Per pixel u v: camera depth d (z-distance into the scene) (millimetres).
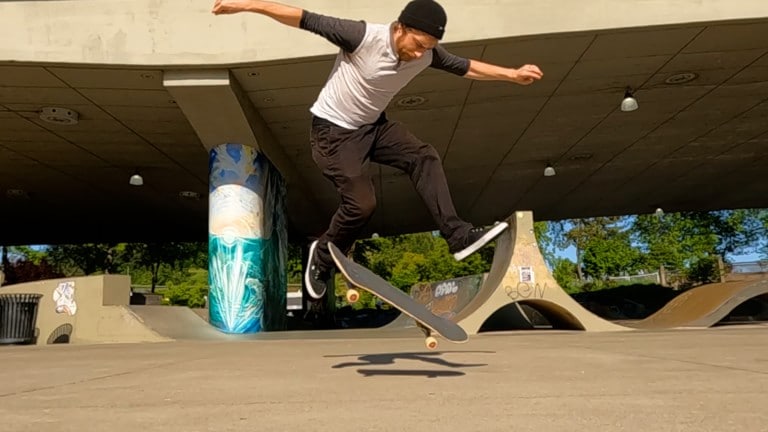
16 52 10648
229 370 4484
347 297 3473
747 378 3350
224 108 12219
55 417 2529
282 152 16406
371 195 3404
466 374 3805
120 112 13461
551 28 10484
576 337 8305
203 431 2166
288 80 11828
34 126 14266
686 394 2811
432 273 40406
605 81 12797
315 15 3232
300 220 27062
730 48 11352
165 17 10953
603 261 37000
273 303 15383
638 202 26578
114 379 4043
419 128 15586
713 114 15102
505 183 22203
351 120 3373
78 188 21031
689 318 12039
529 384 3260
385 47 3174
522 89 13102
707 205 27734
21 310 12438
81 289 12648
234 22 10969
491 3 10594
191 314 13477
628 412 2381
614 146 17750
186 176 19547
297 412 2529
